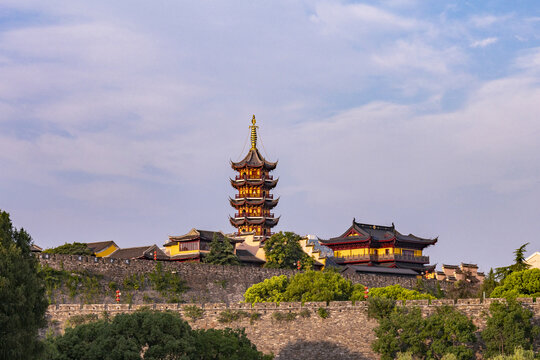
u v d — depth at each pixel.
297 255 176.62
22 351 70.31
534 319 110.75
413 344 106.62
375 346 108.44
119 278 131.62
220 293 144.12
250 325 115.00
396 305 115.38
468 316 112.88
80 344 91.75
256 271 152.00
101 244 175.62
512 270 146.50
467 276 176.75
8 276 72.06
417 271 197.75
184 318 115.75
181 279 139.62
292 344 113.56
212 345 96.69
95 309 114.75
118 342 91.56
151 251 171.38
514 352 101.88
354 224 198.38
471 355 104.56
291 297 133.00
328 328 114.25
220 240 174.88
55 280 123.06
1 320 69.38
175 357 93.00
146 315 95.19
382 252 196.62
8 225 77.38
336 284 134.12
